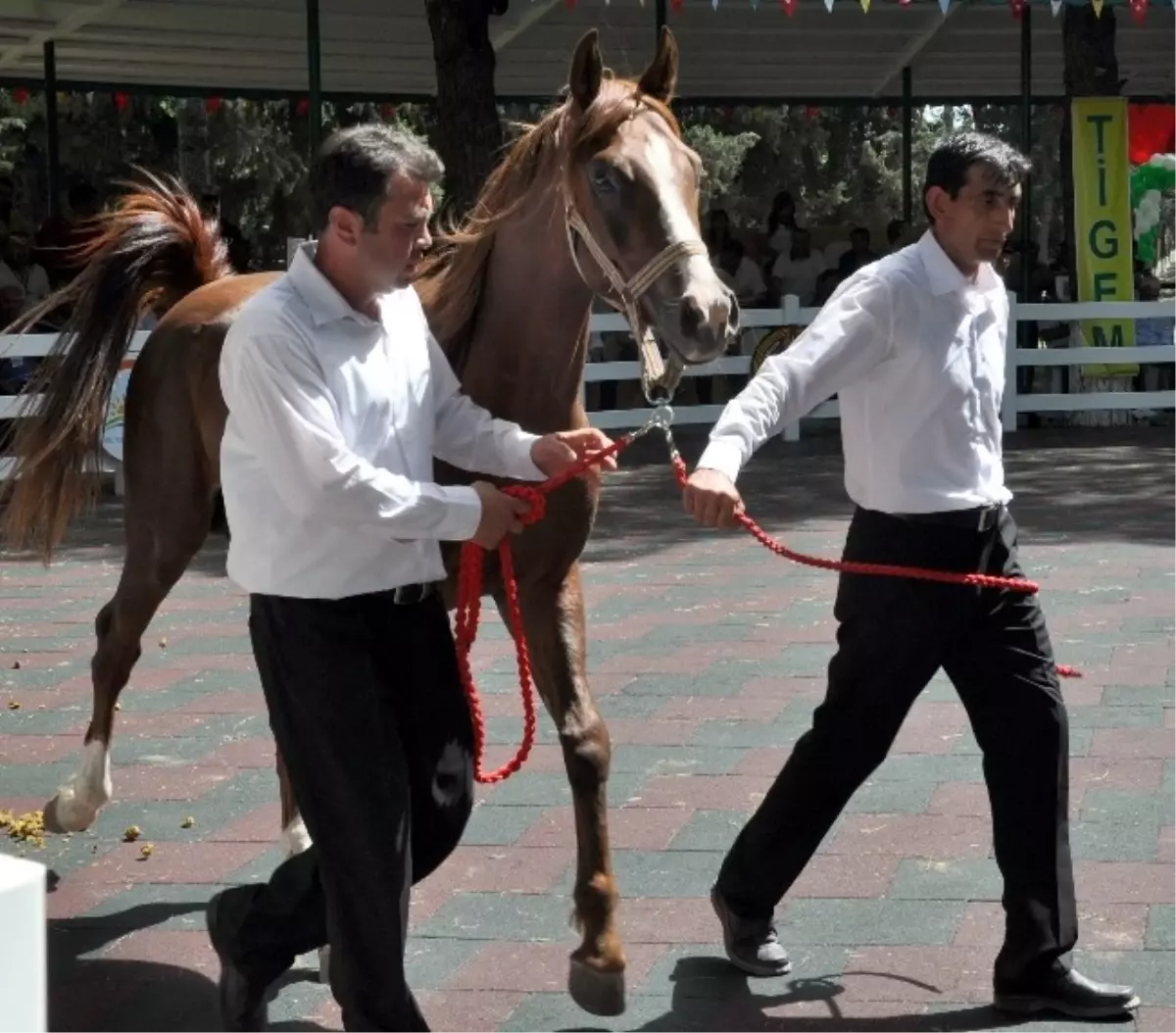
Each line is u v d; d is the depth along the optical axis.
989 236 4.36
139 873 5.85
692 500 4.09
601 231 4.39
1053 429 18.72
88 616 9.99
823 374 4.32
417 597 3.93
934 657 4.51
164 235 6.45
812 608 9.69
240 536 3.89
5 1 19.56
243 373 3.70
